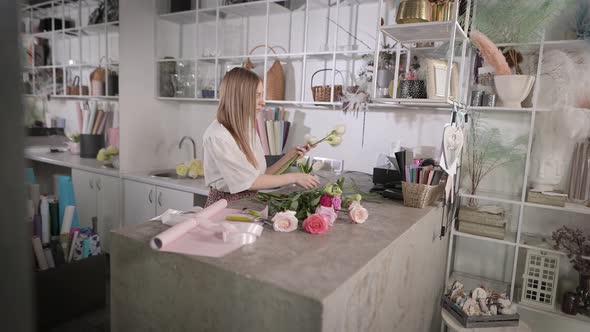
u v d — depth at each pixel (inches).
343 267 40.3
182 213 53.2
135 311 47.4
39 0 103.6
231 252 43.1
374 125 110.5
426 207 70.4
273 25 126.4
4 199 11.9
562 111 82.9
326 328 33.7
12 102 11.9
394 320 55.2
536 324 91.7
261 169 80.9
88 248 98.7
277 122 117.6
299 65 121.8
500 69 85.4
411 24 69.4
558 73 85.8
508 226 98.9
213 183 73.9
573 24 83.8
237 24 134.1
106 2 122.4
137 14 135.3
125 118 134.3
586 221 90.2
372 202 72.9
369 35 108.7
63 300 92.8
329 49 115.3
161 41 144.3
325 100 109.2
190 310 42.1
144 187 129.2
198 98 133.1
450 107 90.5
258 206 63.1
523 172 94.4
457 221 95.5
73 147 115.6
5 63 11.6
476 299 75.5
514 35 88.1
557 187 90.5
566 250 84.7
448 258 93.4
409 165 72.6
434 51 94.8
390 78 95.5
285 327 35.1
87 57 118.2
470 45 91.0
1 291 12.1
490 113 97.2
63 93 111.6
